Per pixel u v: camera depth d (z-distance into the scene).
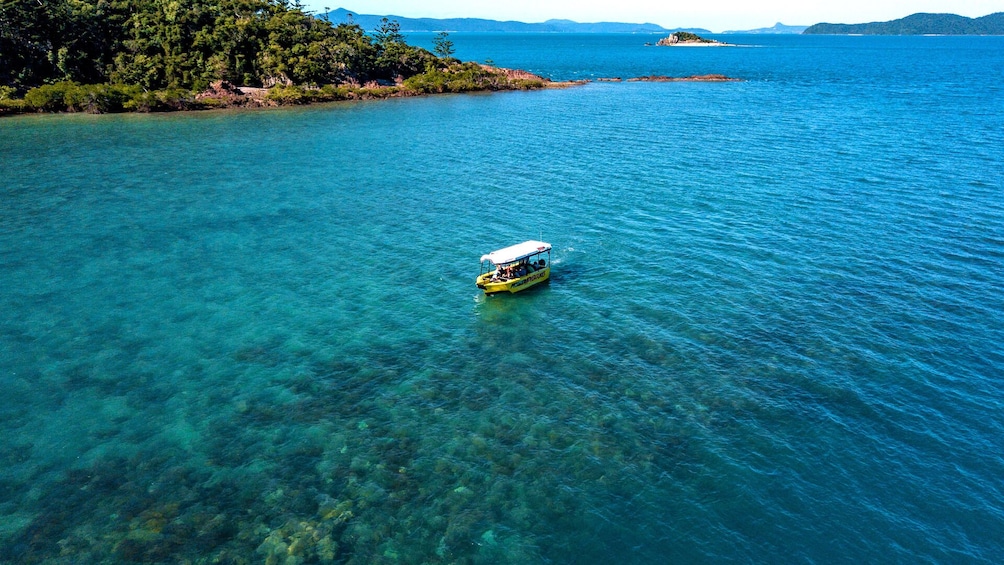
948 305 45.94
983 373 38.12
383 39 188.38
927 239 57.72
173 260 56.00
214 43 147.38
